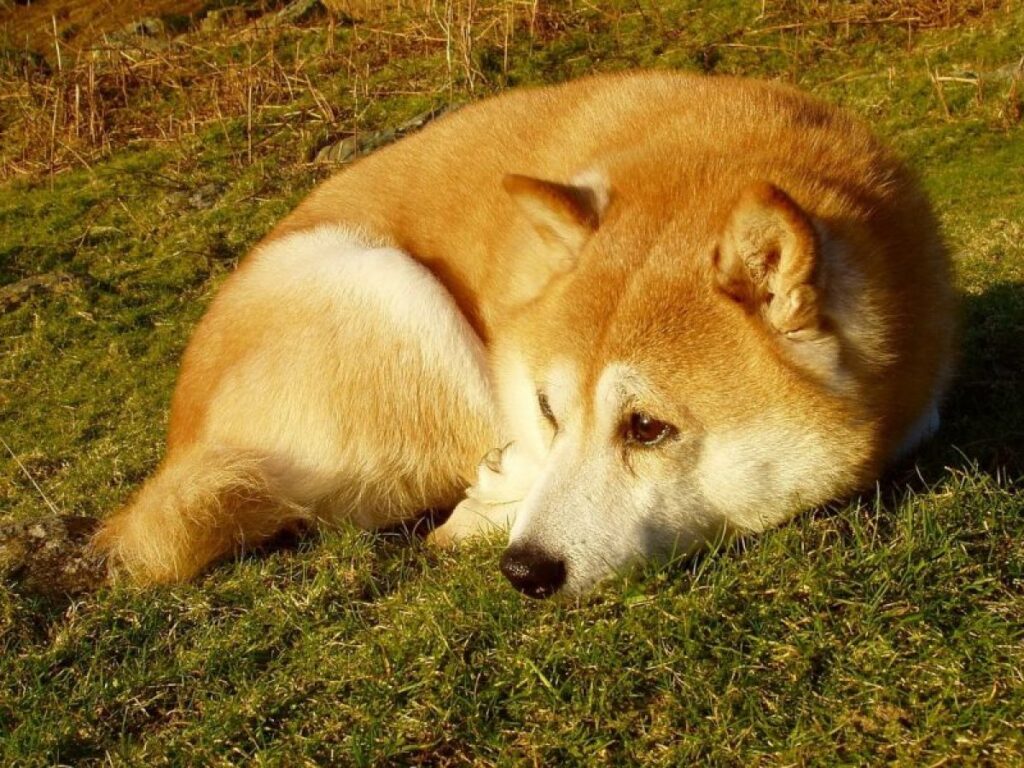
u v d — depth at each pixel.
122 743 1.09
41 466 1.60
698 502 1.11
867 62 2.77
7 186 2.89
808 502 1.13
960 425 1.24
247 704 1.10
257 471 1.27
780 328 1.08
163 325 2.10
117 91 3.26
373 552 1.24
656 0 3.24
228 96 3.13
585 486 1.11
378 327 1.29
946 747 0.99
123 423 1.68
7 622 1.19
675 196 1.15
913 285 1.15
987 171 2.14
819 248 1.05
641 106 1.28
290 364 1.30
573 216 1.16
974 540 1.10
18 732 1.10
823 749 1.00
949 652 1.03
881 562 1.09
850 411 1.10
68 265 2.41
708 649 1.07
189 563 1.23
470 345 1.29
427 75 3.05
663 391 1.08
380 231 1.35
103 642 1.17
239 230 2.46
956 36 2.76
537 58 3.02
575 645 1.08
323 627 1.16
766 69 2.83
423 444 1.30
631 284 1.11
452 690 1.07
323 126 2.87
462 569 1.18
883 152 1.22
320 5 3.68
